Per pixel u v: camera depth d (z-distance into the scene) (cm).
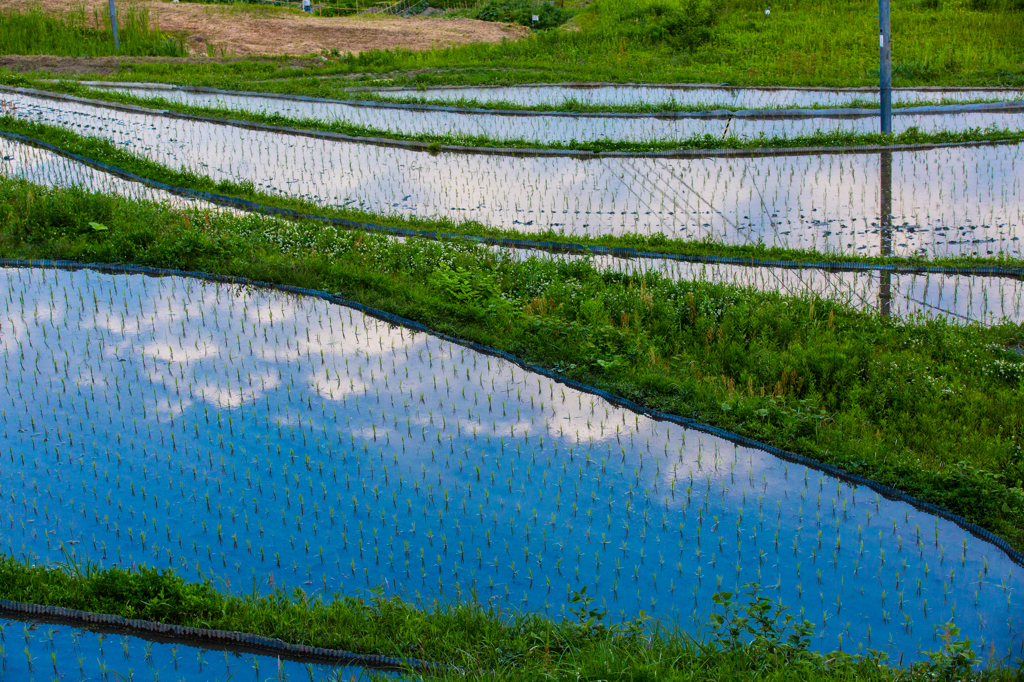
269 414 916
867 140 1631
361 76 2175
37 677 610
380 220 1348
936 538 754
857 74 2142
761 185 1484
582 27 2786
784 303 1095
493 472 840
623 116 1853
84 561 718
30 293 1145
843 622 677
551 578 718
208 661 628
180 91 2038
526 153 1631
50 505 779
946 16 2530
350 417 917
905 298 1145
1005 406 908
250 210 1398
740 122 1812
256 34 2720
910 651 649
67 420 894
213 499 795
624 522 779
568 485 826
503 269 1200
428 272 1193
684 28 2467
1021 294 1148
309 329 1085
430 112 1895
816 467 854
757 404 925
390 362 1021
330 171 1557
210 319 1098
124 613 654
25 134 1638
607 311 1087
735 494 816
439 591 701
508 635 634
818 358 974
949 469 820
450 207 1412
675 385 955
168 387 955
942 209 1384
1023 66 2148
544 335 1049
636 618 648
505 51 2419
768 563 735
